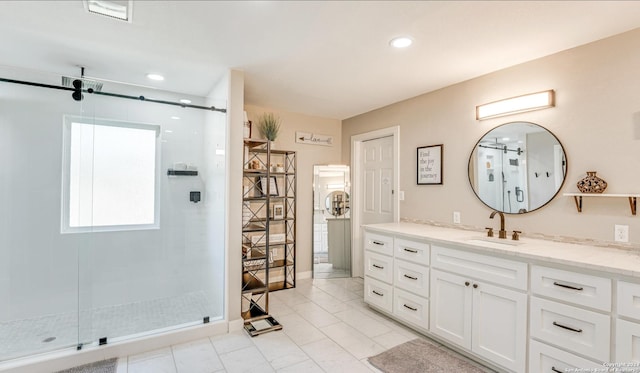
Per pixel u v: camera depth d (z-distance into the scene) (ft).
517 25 5.99
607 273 4.97
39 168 8.82
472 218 8.96
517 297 6.11
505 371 6.39
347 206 14.15
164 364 6.84
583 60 6.77
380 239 9.54
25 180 8.68
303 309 10.05
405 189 11.19
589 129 6.66
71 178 9.21
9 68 7.45
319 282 13.03
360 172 13.87
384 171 12.55
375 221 13.00
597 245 6.51
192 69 8.41
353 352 7.35
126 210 9.88
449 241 7.41
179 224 10.42
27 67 8.21
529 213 7.67
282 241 12.38
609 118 6.37
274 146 12.71
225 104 8.62
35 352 6.84
